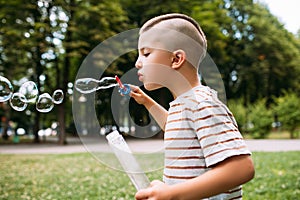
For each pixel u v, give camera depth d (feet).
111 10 43.37
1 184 17.07
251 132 52.26
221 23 67.21
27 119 79.71
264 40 78.07
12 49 49.55
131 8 40.78
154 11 39.81
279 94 84.89
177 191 4.38
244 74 78.33
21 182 17.70
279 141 46.62
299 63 81.97
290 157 25.96
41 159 28.71
